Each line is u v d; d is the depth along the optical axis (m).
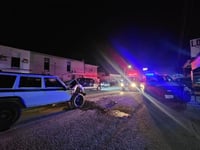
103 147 3.69
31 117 6.25
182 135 4.44
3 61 18.73
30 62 21.77
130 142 3.96
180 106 8.51
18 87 5.44
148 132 4.65
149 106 8.54
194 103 9.34
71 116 6.43
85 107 8.27
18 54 20.19
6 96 5.06
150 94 10.00
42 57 23.36
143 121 5.75
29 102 5.70
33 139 4.12
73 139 4.12
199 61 13.77
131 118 6.15
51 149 3.58
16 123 5.49
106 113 6.96
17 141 4.00
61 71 26.23
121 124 5.39
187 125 5.32
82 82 19.12
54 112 7.13
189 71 21.80
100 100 10.70
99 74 39.09
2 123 4.79
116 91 18.50
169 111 7.39
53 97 6.62
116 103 9.46
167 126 5.21
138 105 8.81
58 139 4.12
